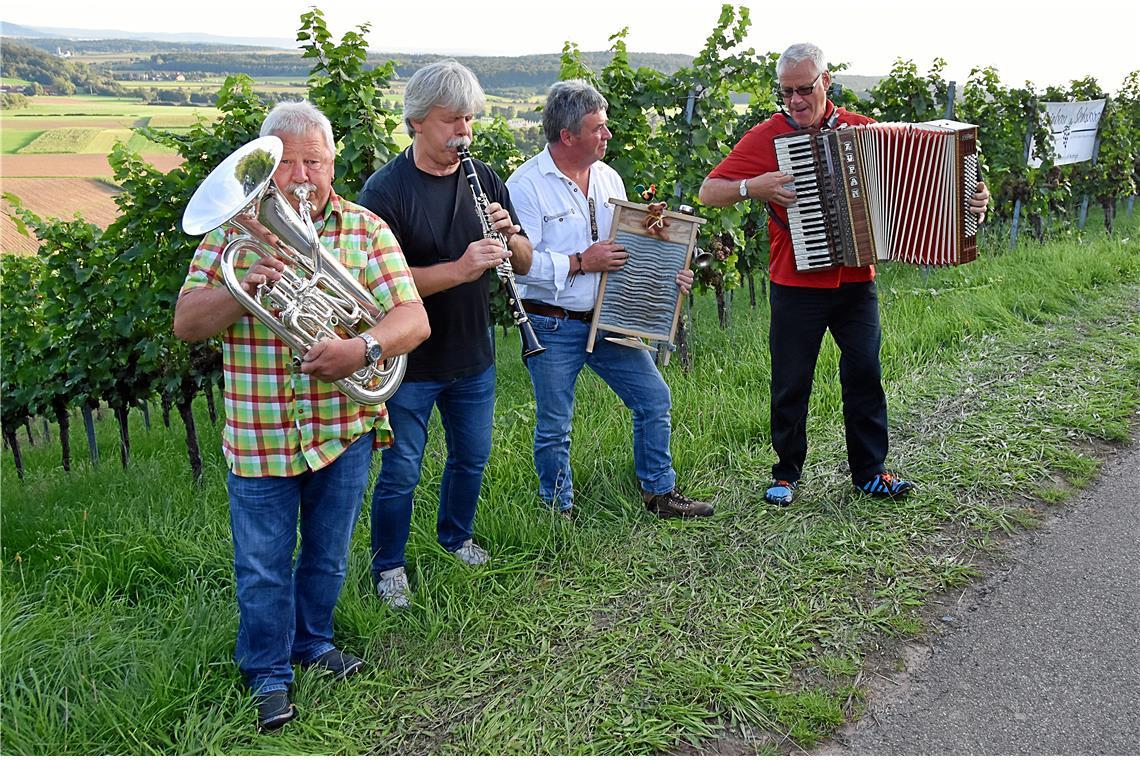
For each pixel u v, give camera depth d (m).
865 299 4.18
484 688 3.12
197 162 5.30
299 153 2.70
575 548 3.99
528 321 3.61
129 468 5.55
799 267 3.99
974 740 2.81
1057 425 5.04
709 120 6.84
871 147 3.84
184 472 5.42
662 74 6.94
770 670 3.16
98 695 2.94
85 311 5.46
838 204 3.89
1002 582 3.67
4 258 5.72
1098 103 11.16
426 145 3.30
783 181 3.91
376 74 5.53
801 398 4.31
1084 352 6.12
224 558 3.90
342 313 2.75
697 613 3.53
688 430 5.01
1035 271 8.10
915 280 8.69
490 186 3.60
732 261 7.57
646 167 6.98
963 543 3.96
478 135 8.06
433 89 3.19
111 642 3.26
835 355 6.17
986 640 3.30
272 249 2.63
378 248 2.93
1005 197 10.56
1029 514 4.17
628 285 4.02
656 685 3.10
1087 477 4.49
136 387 5.56
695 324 8.06
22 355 5.69
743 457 4.86
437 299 3.35
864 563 3.82
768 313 8.43
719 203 4.13
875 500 4.35
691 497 4.43
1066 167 11.12
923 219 3.88
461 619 3.50
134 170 5.31
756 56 6.82
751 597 3.62
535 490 4.45
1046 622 3.39
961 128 3.81
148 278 5.46
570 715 2.98
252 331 2.77
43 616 3.35
